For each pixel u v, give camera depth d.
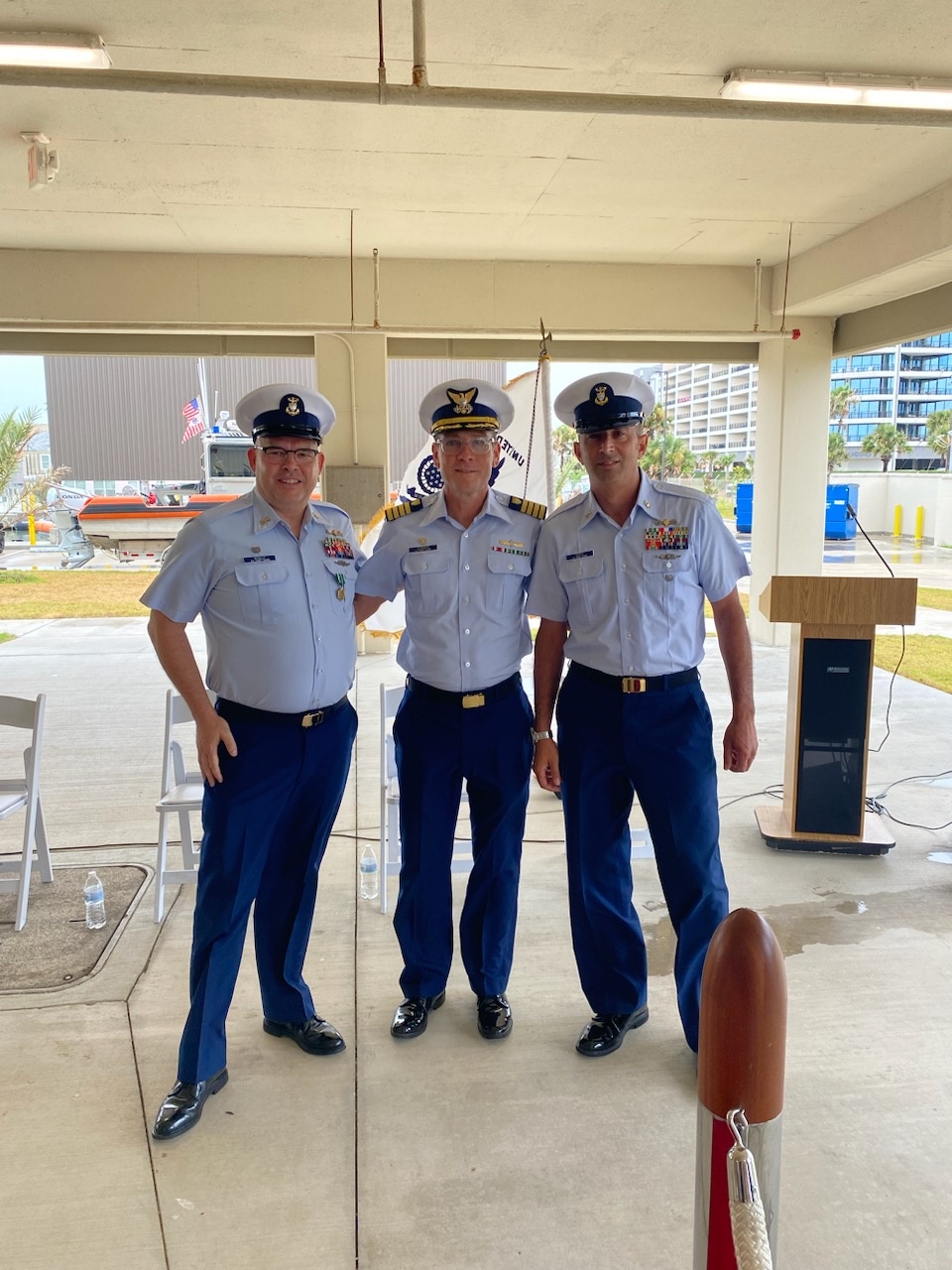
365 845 3.96
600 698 2.35
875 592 3.63
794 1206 1.94
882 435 57.91
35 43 3.75
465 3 3.54
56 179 5.40
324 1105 2.26
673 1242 1.84
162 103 4.36
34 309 7.05
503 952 2.57
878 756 5.20
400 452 20.84
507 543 2.40
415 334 7.12
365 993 2.77
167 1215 1.92
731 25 3.74
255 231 6.54
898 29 3.77
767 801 4.49
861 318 7.70
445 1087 2.32
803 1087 2.32
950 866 3.71
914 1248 1.83
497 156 5.04
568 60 4.03
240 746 2.21
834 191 5.68
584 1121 2.19
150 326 6.81
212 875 2.21
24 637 9.23
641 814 4.18
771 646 8.60
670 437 50.31
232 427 17.02
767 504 8.44
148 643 8.88
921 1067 2.41
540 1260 1.80
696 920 2.33
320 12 3.60
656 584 2.29
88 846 3.93
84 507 16.30
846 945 3.05
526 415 5.80
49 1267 1.79
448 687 2.40
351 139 4.80
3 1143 2.14
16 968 2.92
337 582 2.34
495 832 2.48
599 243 6.90
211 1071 2.26
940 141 4.83
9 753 5.31
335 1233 1.87
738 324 7.77
